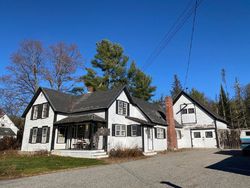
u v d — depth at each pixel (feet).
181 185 24.62
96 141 68.69
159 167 40.06
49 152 71.41
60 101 84.89
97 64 133.49
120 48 135.74
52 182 27.99
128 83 134.41
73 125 76.38
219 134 99.96
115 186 24.94
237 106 185.47
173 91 240.32
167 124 93.56
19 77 114.11
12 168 37.50
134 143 75.82
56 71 124.36
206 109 104.73
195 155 61.87
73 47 130.21
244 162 43.11
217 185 24.07
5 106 115.55
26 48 115.85
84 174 34.12
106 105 73.20
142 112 84.79
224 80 195.52
